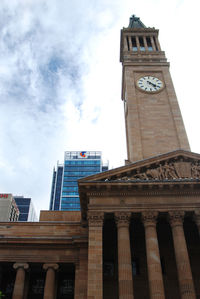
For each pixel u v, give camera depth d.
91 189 36.69
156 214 35.22
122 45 75.25
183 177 37.56
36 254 42.16
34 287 43.09
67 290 42.69
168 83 62.09
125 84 64.56
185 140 53.38
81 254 40.84
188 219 40.09
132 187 36.44
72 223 45.56
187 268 31.70
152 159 38.72
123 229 34.19
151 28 74.62
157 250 32.91
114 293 38.16
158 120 56.31
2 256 41.97
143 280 38.84
